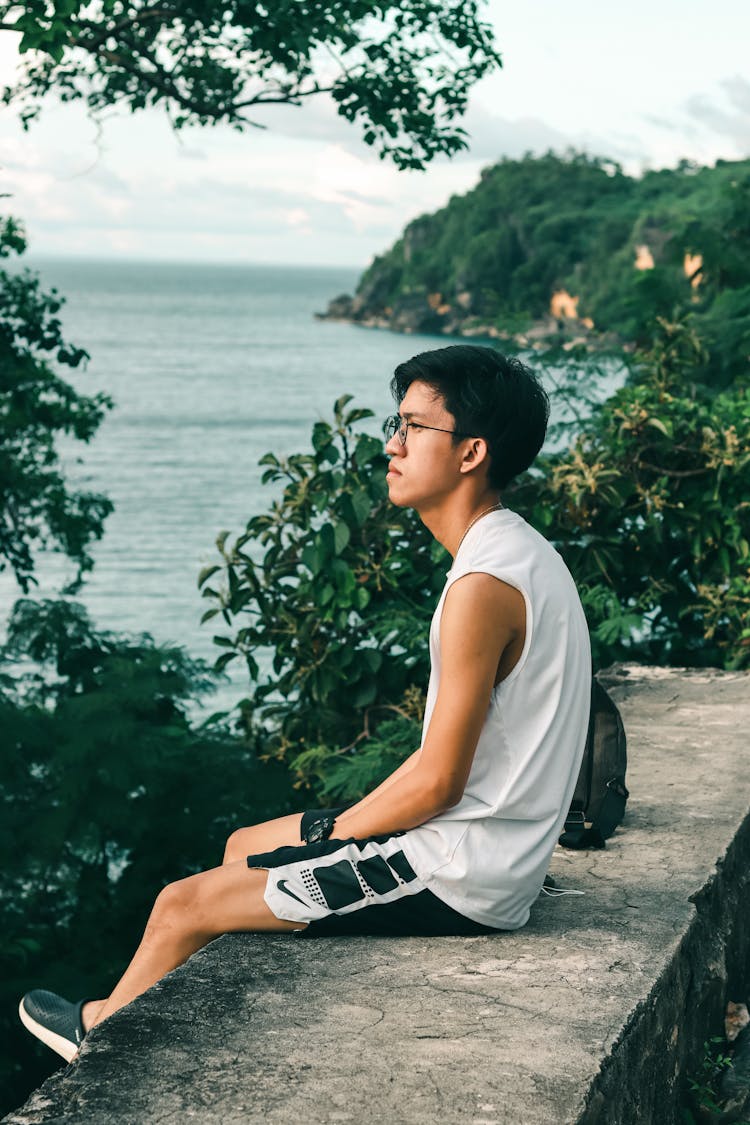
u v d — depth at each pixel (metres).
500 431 2.31
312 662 5.41
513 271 180.88
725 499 5.68
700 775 3.73
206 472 75.38
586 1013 2.20
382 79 10.91
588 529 5.75
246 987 2.28
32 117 11.82
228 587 5.45
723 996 2.88
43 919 8.38
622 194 180.25
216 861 7.63
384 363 162.75
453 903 2.39
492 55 10.78
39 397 16.41
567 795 2.43
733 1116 2.60
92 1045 2.07
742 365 8.01
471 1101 1.90
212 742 7.77
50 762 7.78
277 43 9.77
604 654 5.73
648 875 2.92
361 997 2.24
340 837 2.44
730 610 5.71
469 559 2.29
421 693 5.34
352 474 5.24
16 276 14.09
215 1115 1.85
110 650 10.07
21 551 16.84
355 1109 1.87
